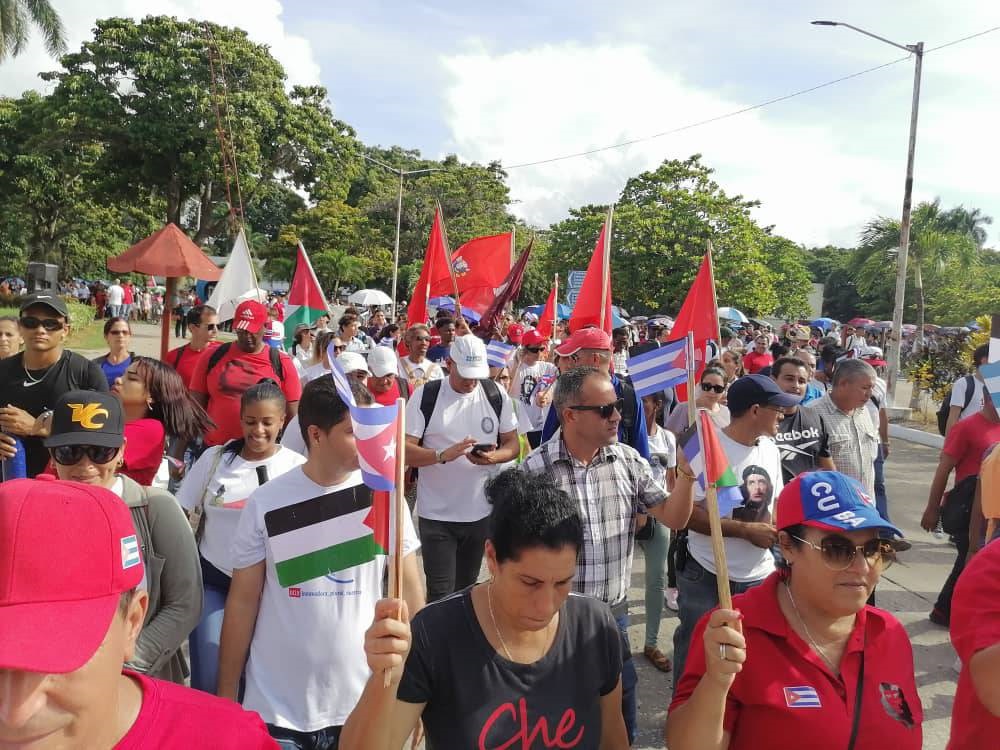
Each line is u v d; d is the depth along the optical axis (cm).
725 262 3328
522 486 196
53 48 2473
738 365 815
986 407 510
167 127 2941
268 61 3131
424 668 195
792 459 448
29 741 111
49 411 399
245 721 142
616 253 3459
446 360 892
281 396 340
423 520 473
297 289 905
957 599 209
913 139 1706
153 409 419
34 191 3994
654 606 481
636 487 331
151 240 802
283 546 253
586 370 320
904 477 1094
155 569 259
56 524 111
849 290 7038
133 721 133
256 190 3291
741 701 210
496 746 194
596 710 208
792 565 216
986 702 196
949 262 3130
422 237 4631
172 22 3025
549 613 192
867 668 209
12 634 106
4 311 2478
